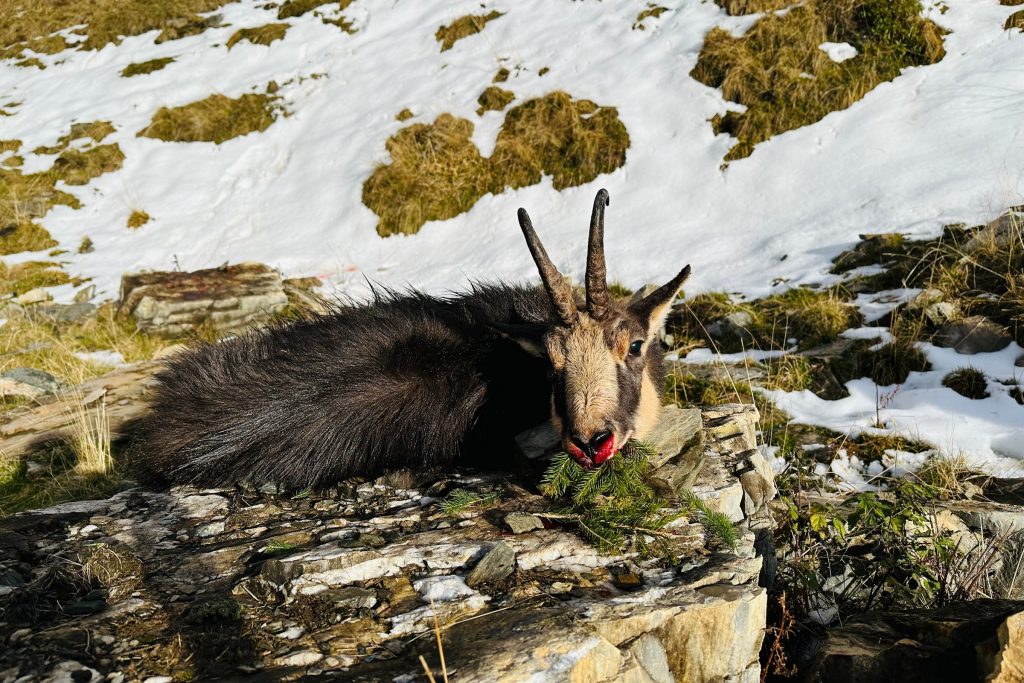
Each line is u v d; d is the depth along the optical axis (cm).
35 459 221
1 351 313
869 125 361
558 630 127
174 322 335
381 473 185
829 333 257
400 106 469
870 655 145
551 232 373
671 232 348
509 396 184
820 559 174
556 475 158
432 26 526
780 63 391
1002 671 134
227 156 491
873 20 394
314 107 502
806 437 216
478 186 413
